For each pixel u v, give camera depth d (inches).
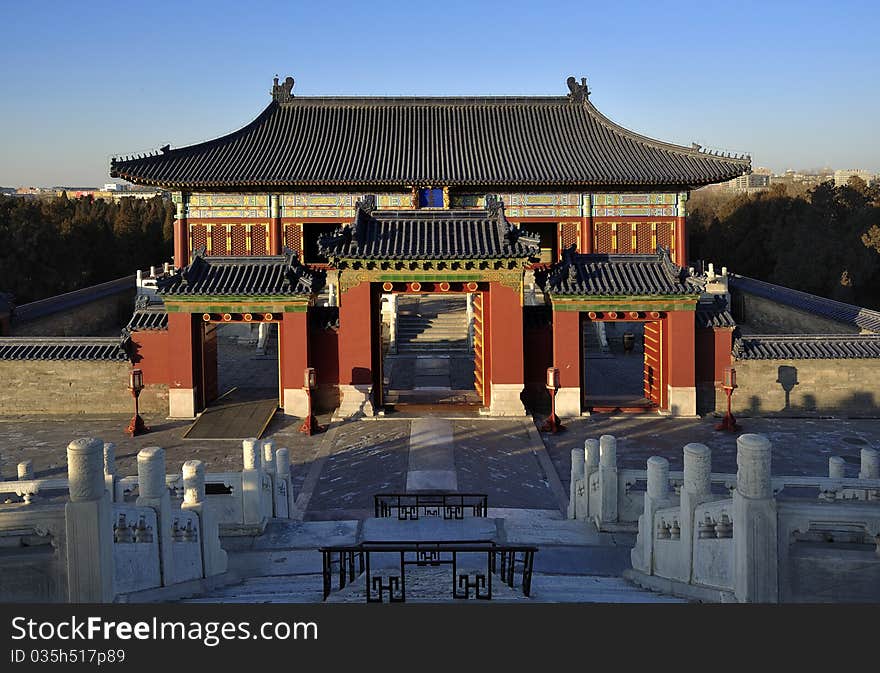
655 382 1412.4
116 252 3506.4
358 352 1343.5
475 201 2304.4
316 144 2404.0
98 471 448.8
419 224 1381.6
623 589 586.6
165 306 1350.9
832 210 2928.2
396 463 1101.7
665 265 1365.7
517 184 2218.3
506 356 1347.2
